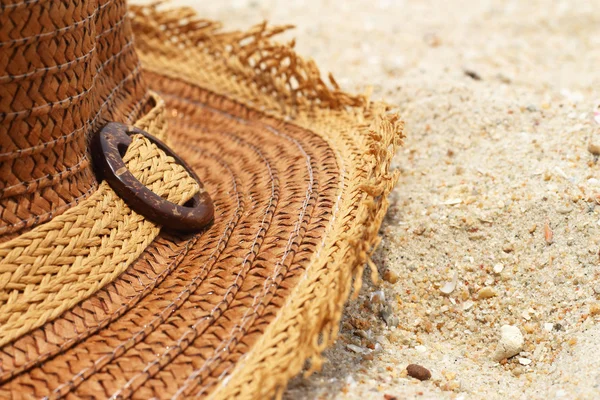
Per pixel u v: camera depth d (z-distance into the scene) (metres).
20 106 0.40
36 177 0.41
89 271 0.41
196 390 0.39
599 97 0.58
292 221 0.45
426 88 0.59
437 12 0.83
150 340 0.41
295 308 0.41
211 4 0.84
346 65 0.68
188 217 0.44
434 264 0.49
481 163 0.53
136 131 0.45
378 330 0.47
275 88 0.54
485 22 0.79
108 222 0.42
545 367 0.45
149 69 0.57
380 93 0.60
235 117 0.54
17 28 0.39
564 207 0.49
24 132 0.40
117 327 0.41
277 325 0.40
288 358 0.39
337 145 0.49
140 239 0.43
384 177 0.45
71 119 0.42
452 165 0.53
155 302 0.42
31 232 0.40
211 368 0.39
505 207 0.50
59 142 0.41
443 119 0.56
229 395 0.38
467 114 0.56
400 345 0.47
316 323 0.39
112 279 0.42
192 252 0.44
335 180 0.46
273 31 0.54
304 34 0.76
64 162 0.42
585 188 0.50
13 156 0.40
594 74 0.65
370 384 0.43
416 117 0.57
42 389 0.39
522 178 0.51
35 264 0.40
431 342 0.47
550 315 0.47
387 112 0.52
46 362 0.39
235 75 0.55
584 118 0.54
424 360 0.46
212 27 0.56
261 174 0.49
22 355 0.39
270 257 0.43
